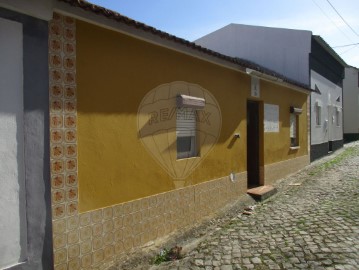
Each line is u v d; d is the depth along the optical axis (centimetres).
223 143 723
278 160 1053
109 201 447
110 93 447
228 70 738
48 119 369
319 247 495
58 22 381
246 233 578
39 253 358
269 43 1529
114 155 454
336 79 2003
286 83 1047
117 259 455
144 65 502
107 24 424
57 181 379
